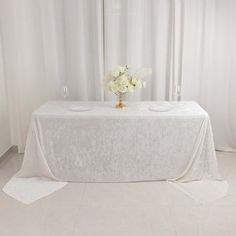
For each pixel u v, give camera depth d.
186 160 2.88
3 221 2.31
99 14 3.38
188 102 3.29
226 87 3.60
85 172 2.91
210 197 2.65
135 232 2.18
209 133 2.83
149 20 3.46
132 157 2.87
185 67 3.55
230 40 3.47
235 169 3.22
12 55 3.50
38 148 2.83
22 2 3.36
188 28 3.45
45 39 3.45
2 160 3.48
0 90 3.48
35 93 3.63
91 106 3.13
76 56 3.50
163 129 2.80
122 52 3.54
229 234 2.16
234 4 3.37
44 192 2.74
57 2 3.38
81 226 2.25
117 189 2.80
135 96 3.60
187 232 2.18
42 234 2.16
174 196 2.68
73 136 2.83
